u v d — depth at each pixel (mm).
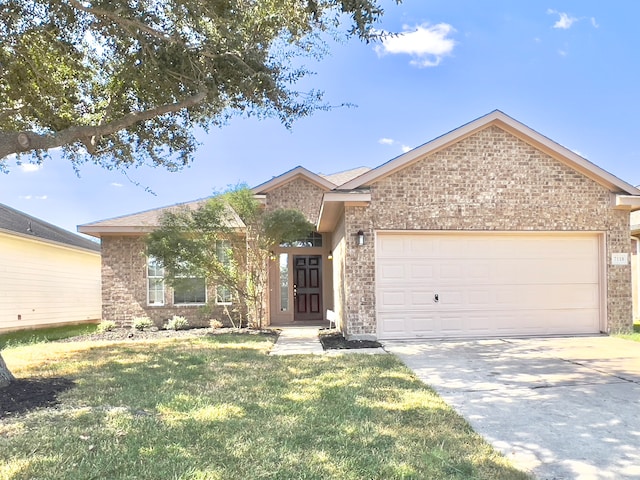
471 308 9812
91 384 5586
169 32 6473
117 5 5711
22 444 3510
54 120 7898
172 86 7219
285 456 3334
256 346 8875
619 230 10078
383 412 4434
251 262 12062
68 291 17797
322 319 14344
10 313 14023
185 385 5547
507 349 8219
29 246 15141
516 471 3172
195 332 11961
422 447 3559
